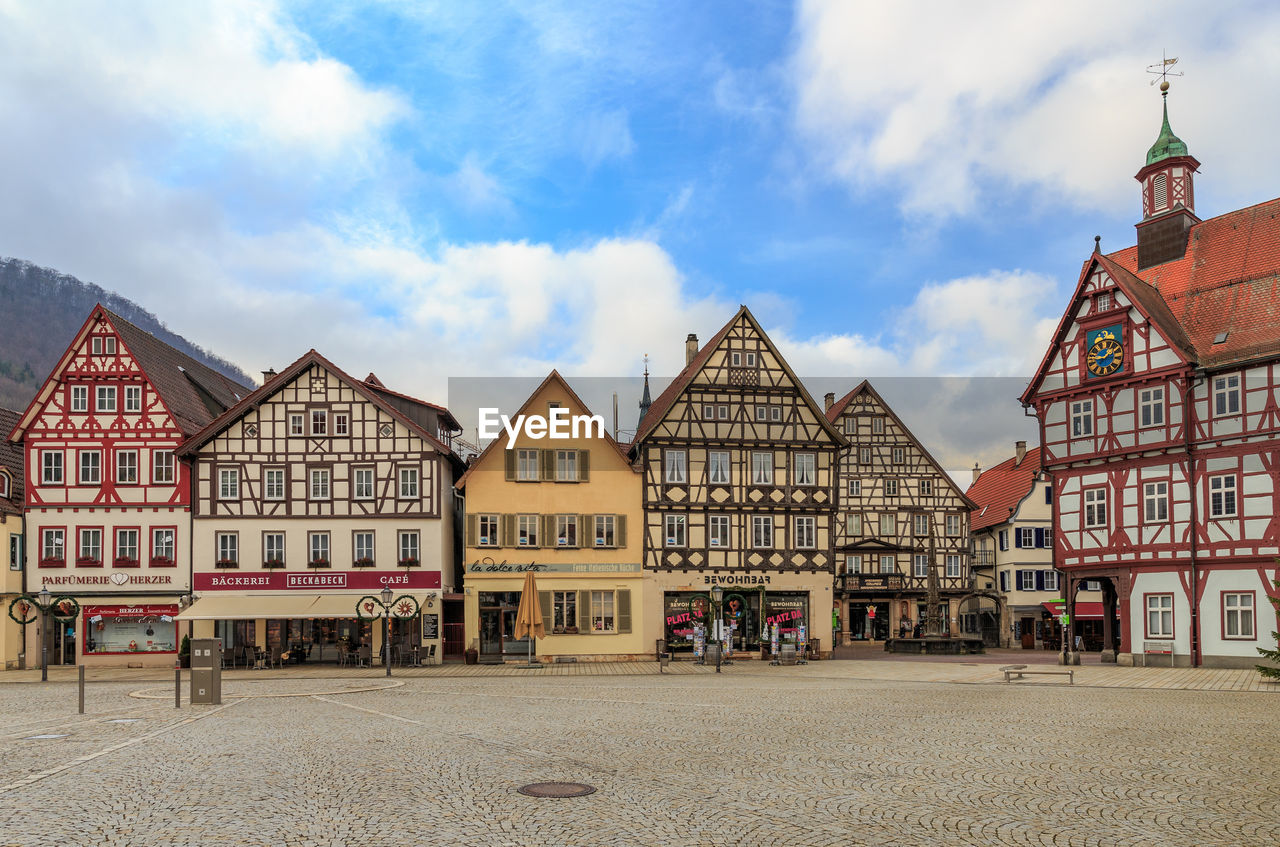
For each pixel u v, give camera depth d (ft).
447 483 132.36
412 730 53.78
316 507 126.21
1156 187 126.62
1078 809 33.63
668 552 129.49
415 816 32.12
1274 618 100.07
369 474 126.93
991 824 31.55
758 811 33.06
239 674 109.09
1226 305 110.93
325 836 29.58
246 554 125.18
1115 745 47.62
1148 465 111.55
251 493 126.00
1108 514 114.93
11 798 35.24
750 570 130.72
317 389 127.75
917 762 42.63
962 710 64.08
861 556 178.81
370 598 116.67
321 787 36.86
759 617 130.82
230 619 123.95
